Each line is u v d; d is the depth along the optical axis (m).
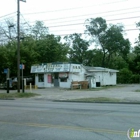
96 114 12.66
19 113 13.38
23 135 8.31
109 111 13.91
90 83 41.22
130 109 14.93
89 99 21.69
